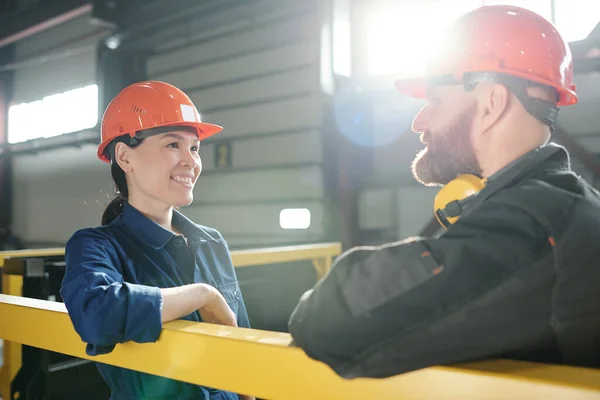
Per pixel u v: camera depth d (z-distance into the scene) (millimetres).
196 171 1155
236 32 6148
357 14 5367
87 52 8062
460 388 513
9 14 8531
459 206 640
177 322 790
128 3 6727
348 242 5375
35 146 8812
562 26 4148
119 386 993
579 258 541
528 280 522
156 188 1091
